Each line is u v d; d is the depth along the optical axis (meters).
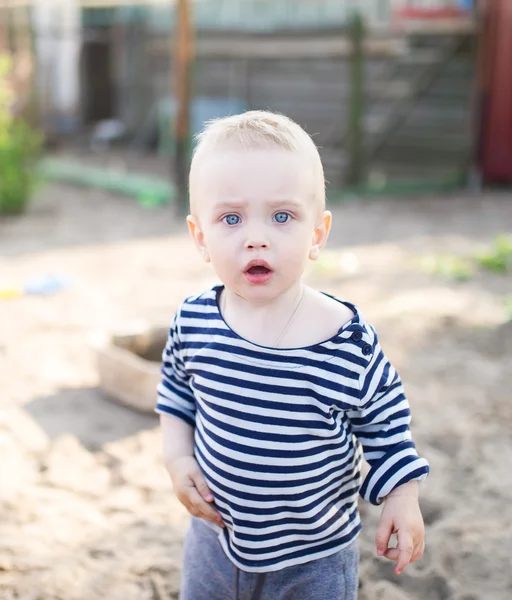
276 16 12.55
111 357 4.00
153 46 13.53
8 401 4.04
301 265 1.73
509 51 10.15
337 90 11.66
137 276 6.39
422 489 3.22
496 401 4.03
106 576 2.69
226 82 13.16
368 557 2.77
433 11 9.97
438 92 10.73
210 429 1.79
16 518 3.02
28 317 5.32
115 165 12.41
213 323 1.82
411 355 4.61
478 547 2.83
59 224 8.51
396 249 7.22
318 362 1.72
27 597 2.58
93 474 3.35
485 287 5.99
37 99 12.07
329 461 1.75
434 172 10.90
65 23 14.72
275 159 1.69
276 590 1.84
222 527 1.86
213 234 1.73
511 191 10.34
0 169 8.89
